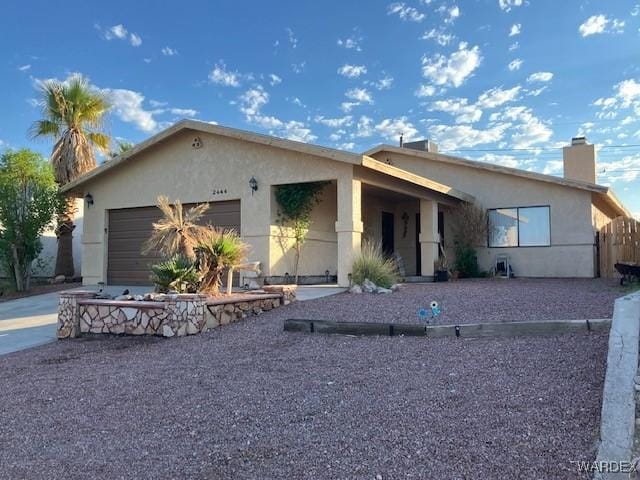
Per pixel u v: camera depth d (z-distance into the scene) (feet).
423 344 20.71
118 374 19.84
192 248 32.63
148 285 50.57
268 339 23.86
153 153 51.01
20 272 52.90
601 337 18.93
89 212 54.44
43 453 12.75
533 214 56.85
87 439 13.52
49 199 53.47
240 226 45.88
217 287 32.48
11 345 27.22
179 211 33.47
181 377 18.72
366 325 23.13
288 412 14.46
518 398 13.89
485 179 59.41
